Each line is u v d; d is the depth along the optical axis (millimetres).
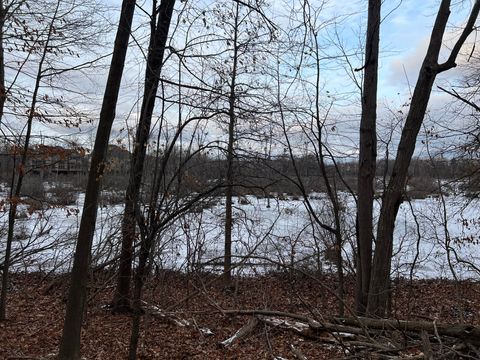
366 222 8898
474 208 14984
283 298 10203
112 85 5773
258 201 10742
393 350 5473
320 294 10984
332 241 10820
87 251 5855
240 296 9992
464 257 14031
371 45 8812
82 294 5859
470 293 11875
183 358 6859
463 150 11078
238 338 7422
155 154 5996
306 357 6578
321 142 9633
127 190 6730
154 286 9266
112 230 12438
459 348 5488
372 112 8922
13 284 11281
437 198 11211
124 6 5758
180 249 10664
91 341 7406
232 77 8680
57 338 7520
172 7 6340
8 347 6977
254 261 11453
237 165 7129
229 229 10586
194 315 8688
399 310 10305
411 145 8070
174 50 5832
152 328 8180
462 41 7594
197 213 10297
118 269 9039
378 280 8203
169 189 5844
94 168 5805
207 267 11133
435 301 11055
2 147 8133
